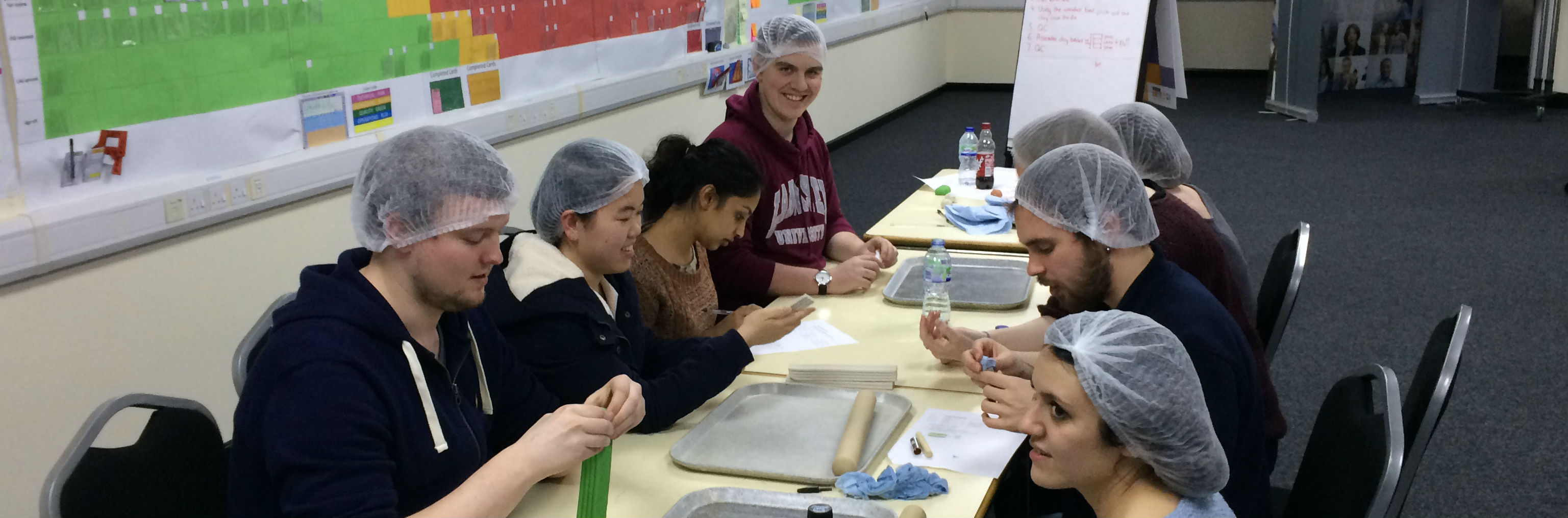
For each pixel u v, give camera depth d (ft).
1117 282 5.87
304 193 9.98
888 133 27.37
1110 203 5.64
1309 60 27.14
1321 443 5.81
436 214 4.27
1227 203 19.47
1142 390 3.98
